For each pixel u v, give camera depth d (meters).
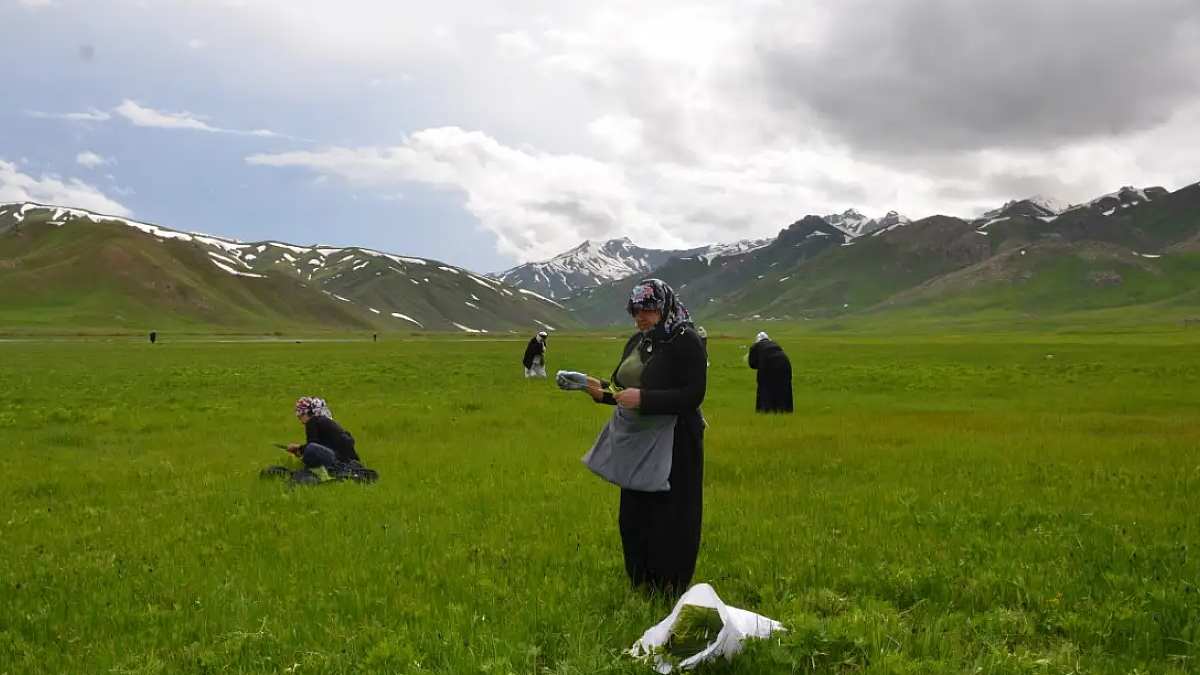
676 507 6.86
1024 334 160.75
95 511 11.34
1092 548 8.35
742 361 53.59
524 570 7.85
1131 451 15.86
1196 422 21.58
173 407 26.45
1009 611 6.51
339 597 7.03
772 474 13.73
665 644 5.37
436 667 5.41
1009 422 21.61
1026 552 8.23
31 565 8.43
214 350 75.94
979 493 11.61
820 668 5.26
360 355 66.88
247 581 7.68
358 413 24.39
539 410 25.05
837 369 48.19
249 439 19.38
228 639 6.05
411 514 10.70
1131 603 6.49
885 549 8.48
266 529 9.90
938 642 5.72
